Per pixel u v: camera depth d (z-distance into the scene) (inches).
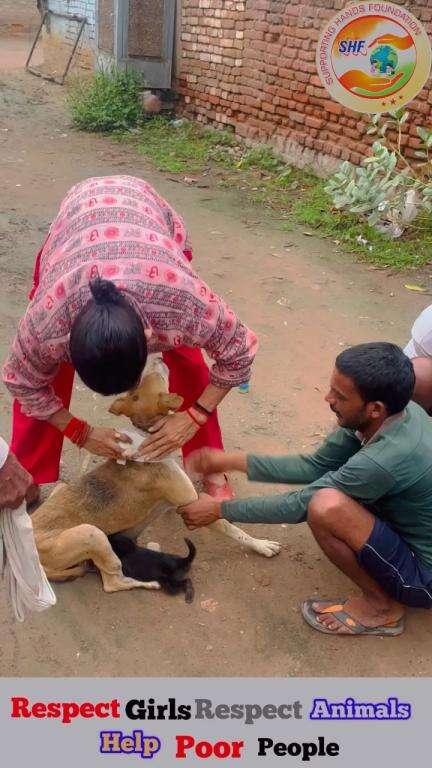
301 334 186.7
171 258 89.7
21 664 98.3
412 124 261.0
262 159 324.2
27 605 91.5
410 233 250.8
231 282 213.5
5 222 242.7
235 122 350.6
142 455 100.9
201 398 100.3
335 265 229.5
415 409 100.2
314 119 303.6
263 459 112.0
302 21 295.6
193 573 113.9
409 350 127.0
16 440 115.1
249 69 333.1
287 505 100.0
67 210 98.3
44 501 118.8
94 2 408.2
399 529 101.3
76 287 85.7
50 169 301.9
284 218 266.1
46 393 97.5
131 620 105.7
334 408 97.5
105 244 88.3
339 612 104.7
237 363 95.6
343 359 94.6
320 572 115.7
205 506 105.3
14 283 200.7
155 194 106.7
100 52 405.1
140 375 81.1
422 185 245.4
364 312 200.1
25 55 576.4
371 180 241.8
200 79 367.2
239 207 275.6
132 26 368.2
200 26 356.8
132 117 370.6
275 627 105.7
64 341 87.5
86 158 320.8
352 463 95.5
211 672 98.3
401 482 94.4
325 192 278.2
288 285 213.6
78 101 381.4
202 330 91.0
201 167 319.9
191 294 89.0
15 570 87.9
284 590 112.0
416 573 98.7
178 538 121.0
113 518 106.5
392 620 104.6
